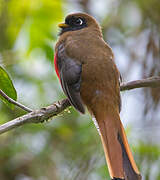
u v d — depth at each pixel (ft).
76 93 33.47
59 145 45.27
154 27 45.80
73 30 39.14
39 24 44.19
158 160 41.55
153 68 43.09
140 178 29.25
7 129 28.96
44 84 46.06
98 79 33.58
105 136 31.91
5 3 44.70
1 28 45.34
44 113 30.76
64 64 34.88
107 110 33.04
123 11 50.60
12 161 45.11
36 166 44.88
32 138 45.32
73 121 45.88
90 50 34.94
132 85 35.47
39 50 44.55
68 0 49.49
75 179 41.60
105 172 41.34
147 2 47.91
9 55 44.93
